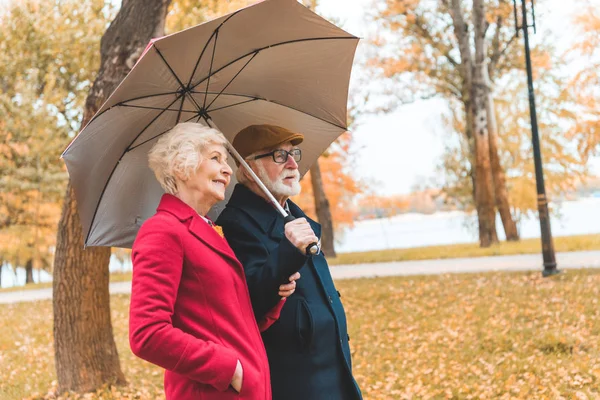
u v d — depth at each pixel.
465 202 25.16
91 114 5.55
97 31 18.47
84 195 2.68
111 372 5.99
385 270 16.47
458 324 8.40
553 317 8.23
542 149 23.53
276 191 2.77
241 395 2.17
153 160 2.38
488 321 8.32
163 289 2.13
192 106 2.76
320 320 2.64
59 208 22.53
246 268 2.56
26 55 19.73
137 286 2.13
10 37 19.41
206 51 2.52
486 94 21.42
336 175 26.91
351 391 2.71
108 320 6.00
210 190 2.37
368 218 30.80
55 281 5.88
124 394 5.75
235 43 2.56
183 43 2.41
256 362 2.24
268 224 2.71
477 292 10.84
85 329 5.86
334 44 2.76
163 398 5.68
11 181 20.80
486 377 5.85
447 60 22.92
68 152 2.51
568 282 10.88
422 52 22.38
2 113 20.14
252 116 2.99
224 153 2.42
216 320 2.21
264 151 2.77
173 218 2.26
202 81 2.66
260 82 2.83
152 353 2.07
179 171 2.32
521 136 23.88
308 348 2.61
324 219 22.30
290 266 2.40
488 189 21.17
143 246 2.17
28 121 20.20
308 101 3.01
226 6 9.36
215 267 2.24
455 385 5.70
